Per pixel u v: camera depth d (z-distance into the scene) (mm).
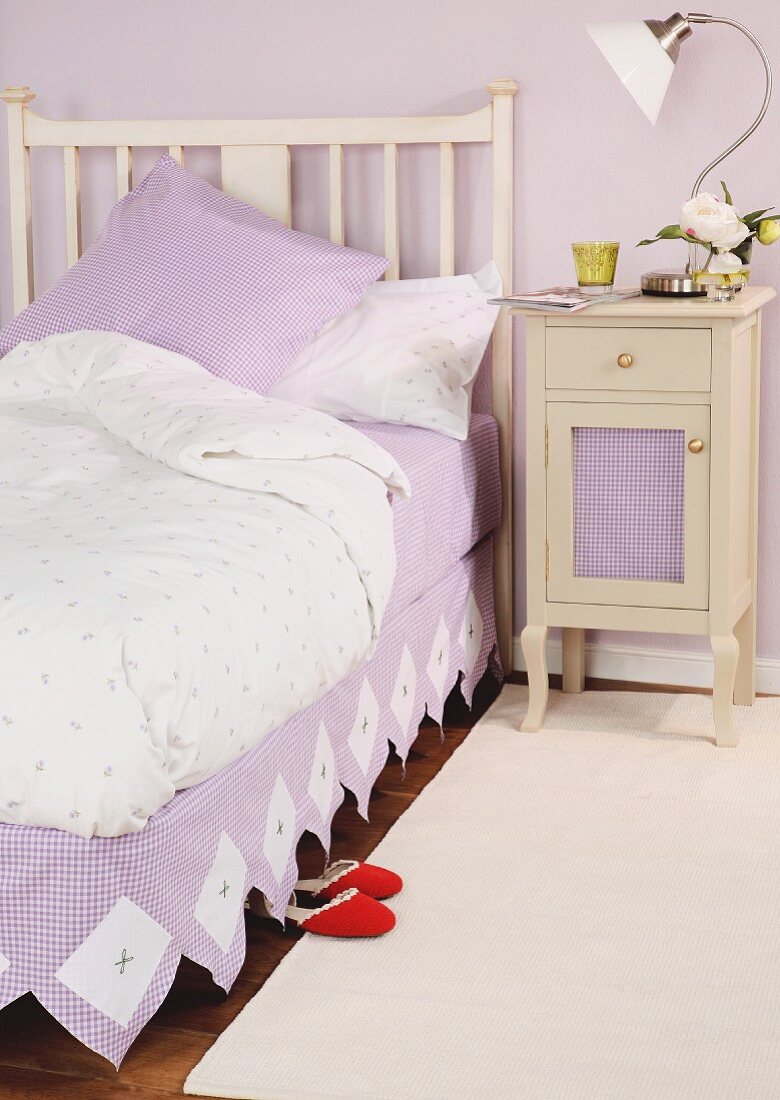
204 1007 1745
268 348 2635
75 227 3143
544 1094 1540
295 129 2932
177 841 1591
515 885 2039
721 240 2443
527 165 2861
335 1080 1571
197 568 1670
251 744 1715
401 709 2393
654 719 2711
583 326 2480
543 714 2672
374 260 2762
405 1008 1720
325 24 2947
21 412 2416
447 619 2633
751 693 2771
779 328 2717
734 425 2463
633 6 2729
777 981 1771
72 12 3121
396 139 2865
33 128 3117
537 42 2803
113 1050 1553
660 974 1793
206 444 1992
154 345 2613
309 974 1804
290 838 1922
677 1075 1573
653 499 2518
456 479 2617
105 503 1887
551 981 1780
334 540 1958
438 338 2725
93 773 1445
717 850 2133
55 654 1467
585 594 2590
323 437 2090
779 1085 1551
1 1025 1704
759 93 2682
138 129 3039
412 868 2100
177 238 2750
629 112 2770
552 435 2547
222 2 3010
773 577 2826
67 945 1521
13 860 1507
